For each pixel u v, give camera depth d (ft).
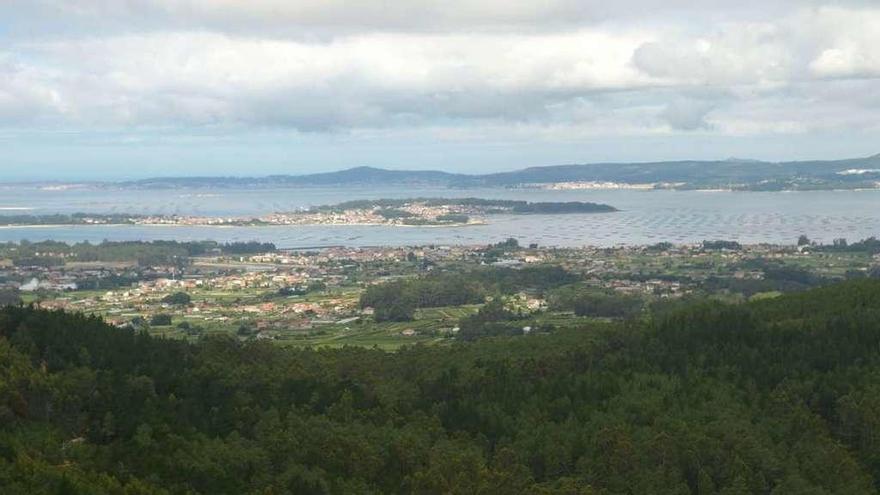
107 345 416.46
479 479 324.39
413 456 344.90
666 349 468.75
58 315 441.68
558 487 330.75
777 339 467.11
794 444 364.17
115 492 280.31
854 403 380.17
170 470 308.81
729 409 387.75
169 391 380.78
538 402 407.44
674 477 335.26
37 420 334.03
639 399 401.08
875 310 501.15
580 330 574.56
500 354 514.27
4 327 406.41
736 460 342.03
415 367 495.00
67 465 297.12
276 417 365.81
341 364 497.46
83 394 353.51
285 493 304.30
